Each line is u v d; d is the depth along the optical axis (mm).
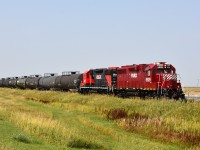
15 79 109438
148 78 46219
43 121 25125
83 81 63625
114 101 44531
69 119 34500
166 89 43344
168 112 32219
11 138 19188
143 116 33562
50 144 19531
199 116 29594
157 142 25031
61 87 74312
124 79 52000
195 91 102938
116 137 25406
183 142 24594
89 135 24375
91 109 42594
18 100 61156
